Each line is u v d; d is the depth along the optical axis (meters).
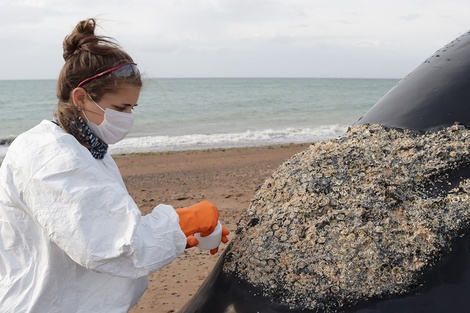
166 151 15.68
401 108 2.55
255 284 2.23
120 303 2.05
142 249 1.89
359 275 2.08
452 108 2.41
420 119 2.44
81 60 2.00
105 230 1.85
